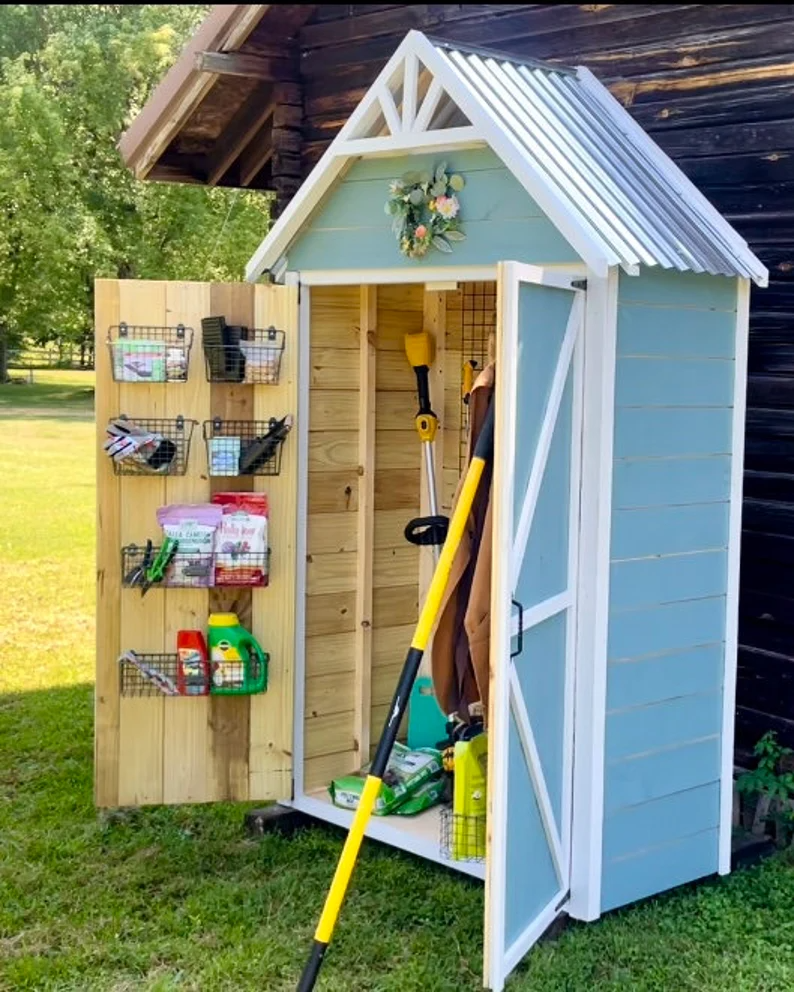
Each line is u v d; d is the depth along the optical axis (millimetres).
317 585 4316
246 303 3979
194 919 3588
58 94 23750
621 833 3639
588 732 3521
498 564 3039
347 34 5504
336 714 4422
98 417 3908
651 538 3625
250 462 3965
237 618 4074
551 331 3258
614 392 3451
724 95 4188
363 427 4375
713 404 3789
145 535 3977
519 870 3242
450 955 3393
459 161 3586
